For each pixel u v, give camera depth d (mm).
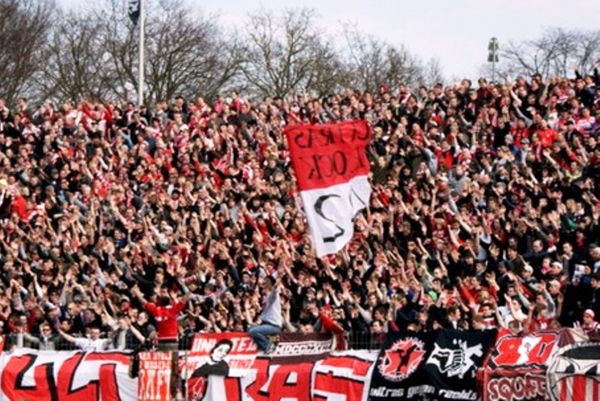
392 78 89125
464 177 39344
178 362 29281
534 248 33344
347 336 28203
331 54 88250
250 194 41719
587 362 24359
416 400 26547
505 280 31812
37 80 86188
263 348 28953
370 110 45500
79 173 45469
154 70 85875
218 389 29188
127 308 34062
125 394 30078
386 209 37844
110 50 86875
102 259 39094
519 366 25234
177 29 87312
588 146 39094
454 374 26062
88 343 31906
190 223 40812
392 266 33938
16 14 85000
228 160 44812
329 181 28391
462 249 34031
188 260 38344
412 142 40969
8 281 37625
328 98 47000
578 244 32719
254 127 46500
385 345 27359
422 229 36219
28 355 31469
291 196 41375
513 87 43281
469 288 31203
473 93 43438
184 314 34531
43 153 47156
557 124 40750
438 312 29812
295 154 28453
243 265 36781
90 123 48844
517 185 36562
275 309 29203
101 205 43156
